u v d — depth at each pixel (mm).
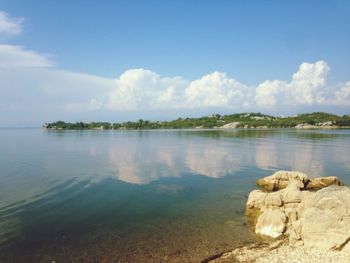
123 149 76250
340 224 15648
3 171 41062
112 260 15227
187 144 90812
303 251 15555
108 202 25734
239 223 20375
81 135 168000
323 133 152500
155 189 30750
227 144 88000
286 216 19078
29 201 25781
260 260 14805
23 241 17453
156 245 16969
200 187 31609
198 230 19203
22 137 145375
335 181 30562
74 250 16297
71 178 36375
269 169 43031
